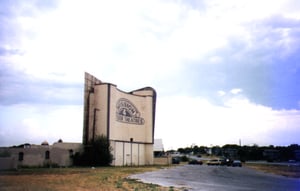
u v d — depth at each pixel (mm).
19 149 41500
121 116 57531
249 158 103062
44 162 43000
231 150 118000
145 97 64750
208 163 70375
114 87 54812
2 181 21219
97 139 51188
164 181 23797
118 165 54469
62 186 18641
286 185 21328
